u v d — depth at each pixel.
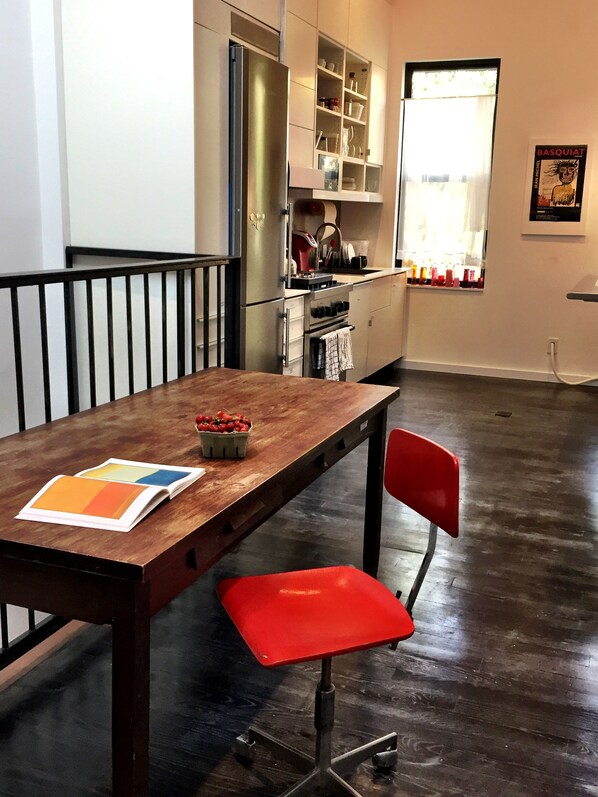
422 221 7.34
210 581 3.06
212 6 3.77
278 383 2.84
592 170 6.68
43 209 3.99
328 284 5.46
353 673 2.48
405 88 7.22
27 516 1.52
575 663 2.56
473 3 6.75
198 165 3.78
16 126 3.79
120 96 3.79
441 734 2.20
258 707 2.31
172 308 3.91
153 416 2.33
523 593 3.03
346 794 1.87
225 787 1.99
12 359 3.90
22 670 2.45
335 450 2.35
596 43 6.48
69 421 2.27
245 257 4.12
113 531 1.47
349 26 5.89
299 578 1.95
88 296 2.65
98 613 1.42
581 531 3.65
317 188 5.40
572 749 2.15
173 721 2.24
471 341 7.32
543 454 4.82
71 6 3.77
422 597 2.97
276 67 4.24
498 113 6.85
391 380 6.98
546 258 6.96
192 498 1.66
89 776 2.01
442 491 1.98
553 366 7.07
